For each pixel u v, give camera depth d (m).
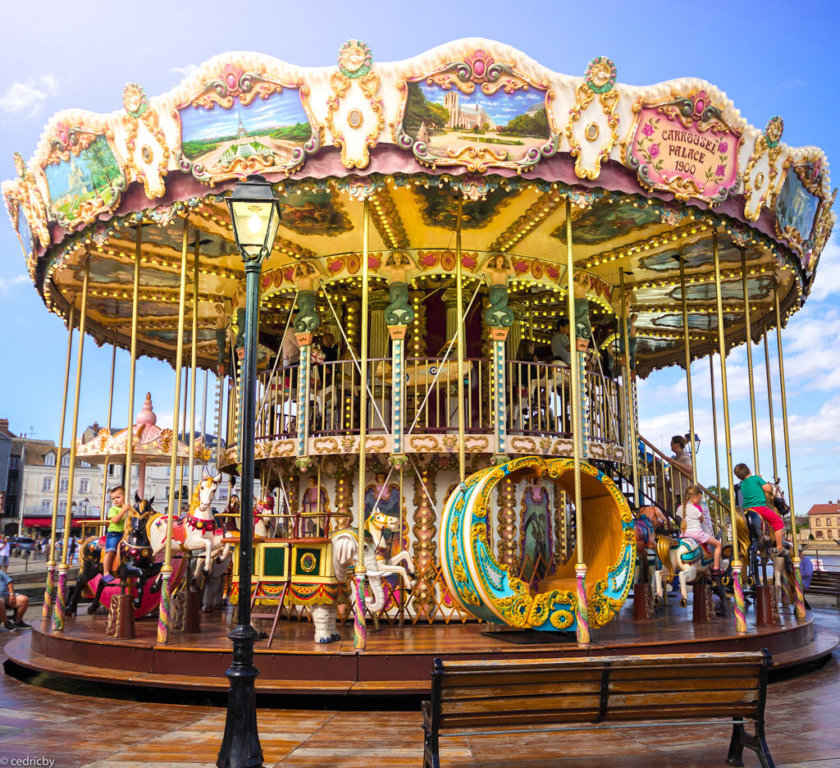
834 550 70.56
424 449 11.56
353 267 12.52
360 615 8.86
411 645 9.09
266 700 8.48
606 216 11.65
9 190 12.83
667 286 15.38
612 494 10.13
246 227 6.37
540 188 9.69
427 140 9.34
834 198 12.88
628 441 14.47
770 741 6.85
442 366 12.48
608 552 10.39
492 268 12.51
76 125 10.34
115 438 16.98
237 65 9.41
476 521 9.28
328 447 11.81
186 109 9.74
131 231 12.21
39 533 71.94
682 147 10.12
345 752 6.52
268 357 15.57
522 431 12.18
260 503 12.23
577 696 5.68
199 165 9.78
